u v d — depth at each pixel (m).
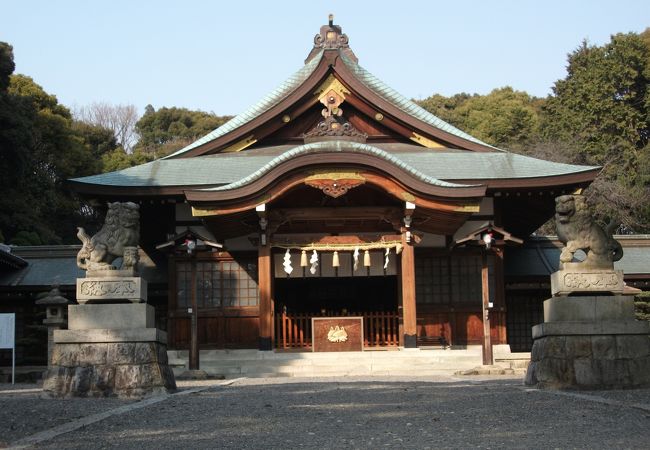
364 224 29.23
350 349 27.00
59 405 13.69
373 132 31.92
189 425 11.05
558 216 16.09
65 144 59.44
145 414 12.30
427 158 30.73
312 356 26.22
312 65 32.69
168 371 16.47
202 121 88.25
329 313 32.28
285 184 26.55
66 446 9.49
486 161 30.70
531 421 11.03
